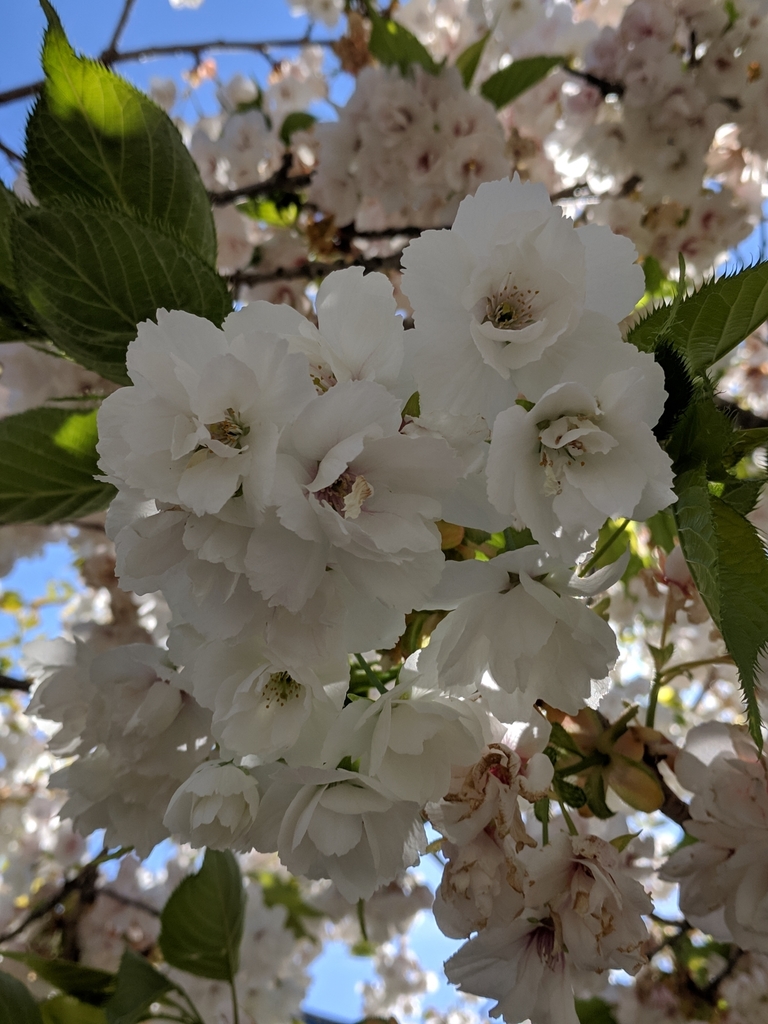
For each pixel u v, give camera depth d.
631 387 0.16
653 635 0.44
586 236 0.18
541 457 0.17
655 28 0.55
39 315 0.20
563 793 0.22
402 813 0.18
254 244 0.66
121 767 0.22
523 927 0.20
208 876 0.32
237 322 0.16
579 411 0.16
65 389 0.45
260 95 0.71
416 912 0.58
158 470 0.15
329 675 0.17
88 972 0.33
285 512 0.14
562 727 0.22
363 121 0.54
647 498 0.16
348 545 0.15
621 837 0.21
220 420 0.15
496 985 0.21
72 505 0.24
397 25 0.52
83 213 0.18
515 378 0.17
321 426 0.15
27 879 0.67
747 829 0.22
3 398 0.52
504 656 0.18
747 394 0.81
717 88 0.56
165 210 0.22
